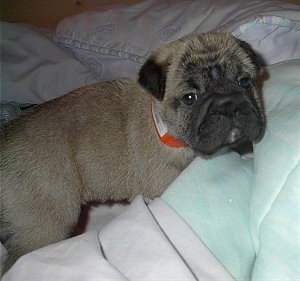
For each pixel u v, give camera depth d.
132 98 0.34
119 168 0.34
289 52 0.37
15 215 0.32
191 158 0.32
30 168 0.32
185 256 0.22
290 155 0.24
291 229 0.22
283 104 0.28
